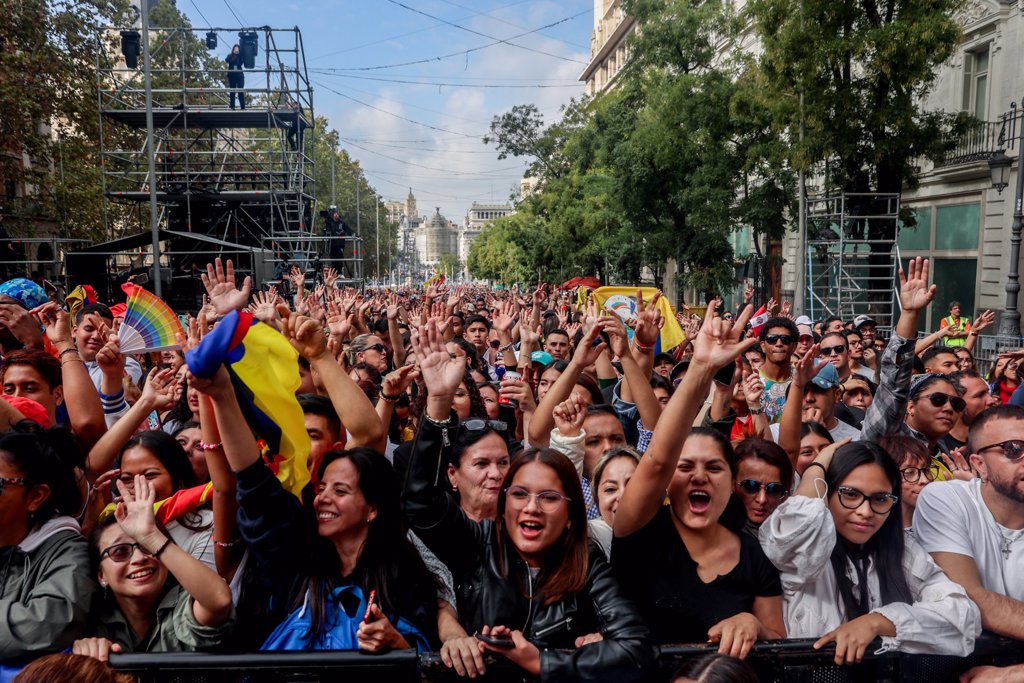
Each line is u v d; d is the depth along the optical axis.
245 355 2.62
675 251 25.39
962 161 20.02
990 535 3.00
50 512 2.85
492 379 8.17
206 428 2.69
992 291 19.47
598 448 4.01
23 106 20.08
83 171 24.41
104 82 22.64
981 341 16.50
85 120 22.41
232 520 2.74
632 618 2.62
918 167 18.94
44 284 15.60
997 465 2.91
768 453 3.12
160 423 5.17
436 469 2.91
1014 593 2.94
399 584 2.76
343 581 2.75
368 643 2.44
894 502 2.85
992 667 2.62
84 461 3.21
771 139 19.08
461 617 2.87
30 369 4.11
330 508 2.72
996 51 19.23
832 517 2.76
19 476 2.71
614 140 27.58
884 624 2.58
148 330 3.89
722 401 4.65
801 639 2.59
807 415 5.17
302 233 19.11
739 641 2.50
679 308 26.38
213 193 18.72
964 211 20.86
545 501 2.72
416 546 2.92
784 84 17.08
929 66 16.11
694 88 22.23
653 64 23.84
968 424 5.43
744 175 22.05
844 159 17.64
